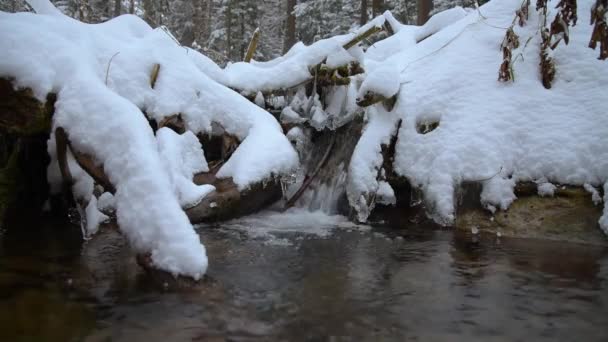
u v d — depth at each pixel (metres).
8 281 3.50
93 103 4.42
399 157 7.00
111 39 7.08
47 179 6.27
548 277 3.92
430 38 8.75
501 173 6.00
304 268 4.18
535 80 6.71
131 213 3.61
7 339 2.56
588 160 5.62
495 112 6.48
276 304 3.25
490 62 7.23
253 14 23.06
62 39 5.56
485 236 5.59
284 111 8.24
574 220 5.39
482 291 3.58
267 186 6.80
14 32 5.28
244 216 6.81
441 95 7.11
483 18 8.05
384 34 16.44
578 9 7.35
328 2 21.42
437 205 6.21
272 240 5.35
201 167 6.82
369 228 6.21
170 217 3.51
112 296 3.28
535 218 5.63
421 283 3.77
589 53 6.59
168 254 3.41
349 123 8.23
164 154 6.17
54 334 2.66
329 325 2.92
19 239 4.93
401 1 20.25
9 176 5.70
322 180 7.81
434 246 5.09
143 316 2.96
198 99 7.27
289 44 19.64
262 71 8.54
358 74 8.95
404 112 7.28
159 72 7.18
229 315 3.03
